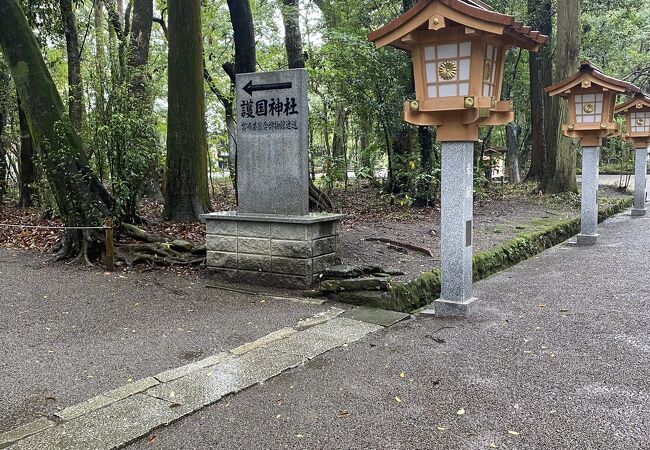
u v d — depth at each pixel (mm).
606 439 2986
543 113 20766
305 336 4785
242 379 3848
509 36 4820
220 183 19453
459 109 4914
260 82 6633
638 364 4012
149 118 9289
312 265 6285
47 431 3135
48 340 4738
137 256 7676
